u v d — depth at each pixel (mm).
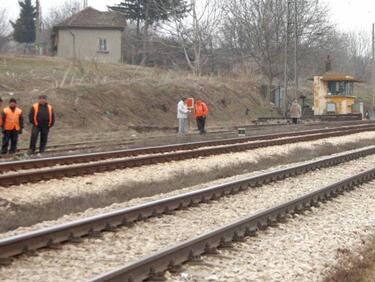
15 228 12648
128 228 12688
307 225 13969
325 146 31797
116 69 61000
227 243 11633
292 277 10000
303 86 96250
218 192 16719
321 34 81250
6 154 25812
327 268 10648
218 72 77438
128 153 25312
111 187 18281
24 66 55000
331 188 17453
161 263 9781
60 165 21750
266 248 11719
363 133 45188
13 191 16984
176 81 59281
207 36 79938
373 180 21281
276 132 41469
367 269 11039
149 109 50344
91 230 11891
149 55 89125
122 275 8758
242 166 23594
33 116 26562
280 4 76500
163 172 21906
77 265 10047
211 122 56469
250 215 13336
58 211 14211
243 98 68000
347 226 14055
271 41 76062
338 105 74812
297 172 21719
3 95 39281
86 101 44531
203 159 25969
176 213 14422
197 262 10430
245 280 9656
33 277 9328
